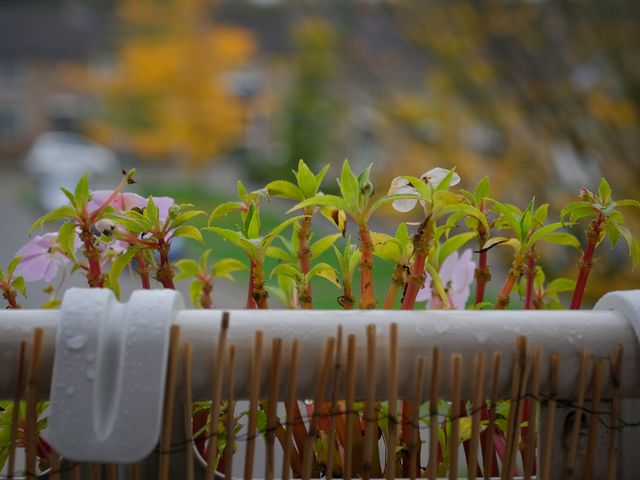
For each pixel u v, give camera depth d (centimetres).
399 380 62
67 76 3006
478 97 504
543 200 466
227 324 59
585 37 471
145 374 56
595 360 63
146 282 81
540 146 474
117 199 84
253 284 85
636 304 64
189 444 62
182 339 60
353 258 78
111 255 90
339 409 75
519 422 64
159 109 1800
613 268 373
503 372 63
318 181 80
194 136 1823
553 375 63
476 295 82
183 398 62
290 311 63
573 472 66
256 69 2452
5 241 1187
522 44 495
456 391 62
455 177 78
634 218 405
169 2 1753
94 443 54
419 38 558
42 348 61
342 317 63
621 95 451
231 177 2186
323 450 75
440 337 62
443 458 81
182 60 1761
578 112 455
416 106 555
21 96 3372
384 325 62
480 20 500
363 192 73
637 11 458
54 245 88
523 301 99
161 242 79
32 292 530
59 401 55
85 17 3478
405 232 78
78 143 2669
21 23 3428
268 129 2003
